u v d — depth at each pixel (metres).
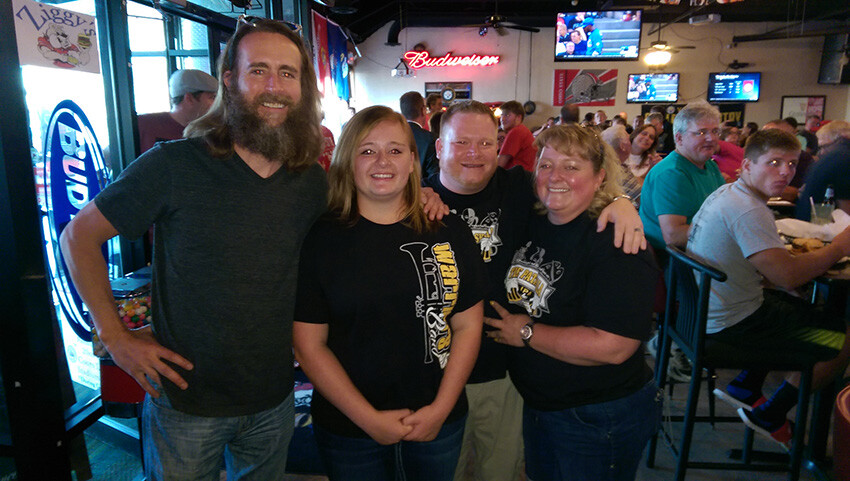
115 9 2.29
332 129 6.95
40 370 1.66
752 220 1.89
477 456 1.80
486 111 1.62
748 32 11.54
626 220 1.31
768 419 2.13
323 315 1.28
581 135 1.37
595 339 1.29
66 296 2.18
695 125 2.59
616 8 8.44
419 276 1.27
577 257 1.37
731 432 2.56
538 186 1.41
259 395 1.28
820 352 1.90
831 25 11.12
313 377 1.28
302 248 1.30
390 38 11.37
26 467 1.66
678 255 1.98
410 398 1.30
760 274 2.01
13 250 1.57
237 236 1.20
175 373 1.19
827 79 11.12
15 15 1.73
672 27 11.66
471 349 1.36
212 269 1.20
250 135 1.18
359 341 1.27
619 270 1.29
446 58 11.76
